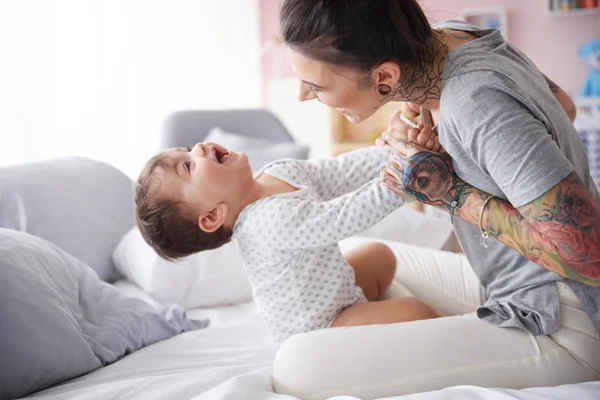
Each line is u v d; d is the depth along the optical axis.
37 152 3.41
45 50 3.43
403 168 1.08
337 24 0.93
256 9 4.46
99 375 1.26
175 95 4.04
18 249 1.33
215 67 4.25
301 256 1.35
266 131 3.24
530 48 4.38
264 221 1.29
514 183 0.91
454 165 1.06
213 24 4.22
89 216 1.90
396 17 0.95
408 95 1.04
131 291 1.80
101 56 3.67
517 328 1.11
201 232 1.38
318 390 1.06
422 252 1.68
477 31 1.07
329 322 1.38
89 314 1.40
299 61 1.00
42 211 1.78
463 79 0.96
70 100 3.54
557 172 0.89
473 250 1.18
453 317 1.15
